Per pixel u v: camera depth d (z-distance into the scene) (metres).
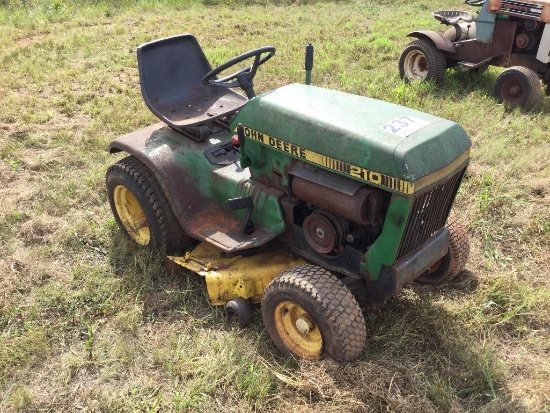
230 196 3.78
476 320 3.57
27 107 7.11
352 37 10.77
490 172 5.40
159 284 4.02
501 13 7.31
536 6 7.00
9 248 4.38
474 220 4.67
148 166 3.88
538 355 3.38
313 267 3.21
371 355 3.30
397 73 8.48
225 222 3.82
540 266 4.21
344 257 3.31
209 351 3.39
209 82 4.04
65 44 9.84
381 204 3.09
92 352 3.44
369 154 2.93
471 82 8.11
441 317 3.57
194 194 3.92
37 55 9.23
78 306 3.81
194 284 3.98
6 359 3.34
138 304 3.82
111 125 6.51
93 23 11.77
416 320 3.55
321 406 2.99
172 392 3.17
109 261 4.25
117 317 3.65
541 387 3.08
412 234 3.13
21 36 10.60
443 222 3.44
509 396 3.04
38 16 12.08
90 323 3.68
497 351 3.41
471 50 7.79
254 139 3.49
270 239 3.46
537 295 3.75
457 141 3.08
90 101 7.42
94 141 6.10
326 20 12.35
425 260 3.31
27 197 5.07
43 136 6.23
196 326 3.64
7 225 4.65
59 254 4.38
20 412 3.06
